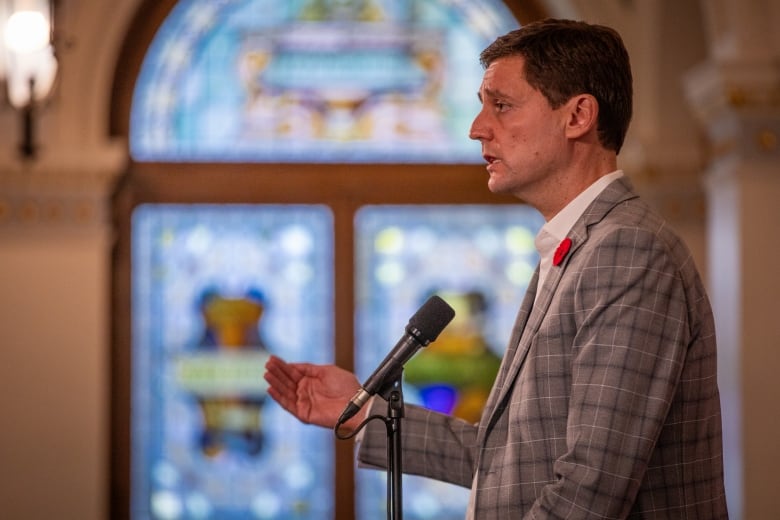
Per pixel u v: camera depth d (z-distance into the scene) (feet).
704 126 36.32
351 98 40.65
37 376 37.55
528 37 13.38
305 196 40.32
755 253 33.94
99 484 37.63
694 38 38.17
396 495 13.71
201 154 40.11
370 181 40.40
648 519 12.33
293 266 40.24
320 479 39.58
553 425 12.37
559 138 13.15
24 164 37.14
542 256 13.52
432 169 40.52
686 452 12.47
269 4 40.68
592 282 12.18
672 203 38.86
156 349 39.68
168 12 40.01
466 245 40.55
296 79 40.60
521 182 13.30
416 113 40.75
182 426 39.52
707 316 12.80
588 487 11.59
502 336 40.29
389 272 40.34
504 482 12.53
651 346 11.88
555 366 12.42
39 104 34.19
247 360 39.88
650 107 38.81
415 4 40.96
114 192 39.40
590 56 13.16
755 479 33.40
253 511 39.40
